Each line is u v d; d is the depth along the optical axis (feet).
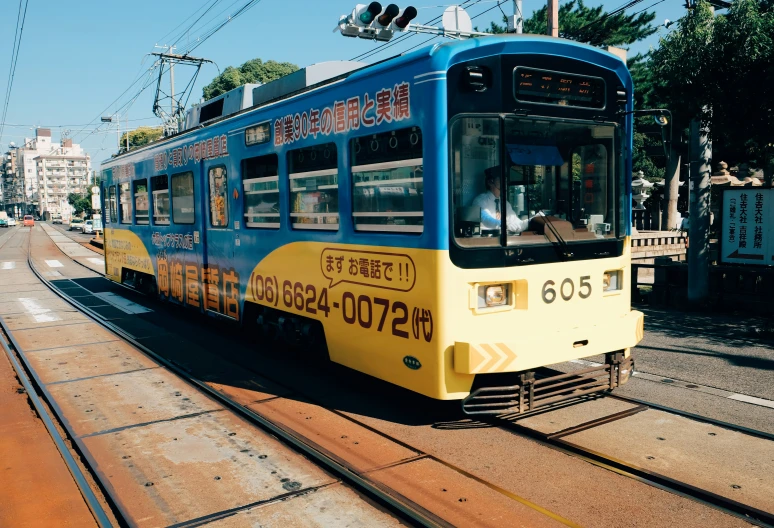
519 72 16.02
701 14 29.78
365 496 12.84
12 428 17.38
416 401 19.21
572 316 17.13
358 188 17.98
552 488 13.08
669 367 22.30
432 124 15.06
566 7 78.02
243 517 12.10
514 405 15.83
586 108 17.28
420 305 15.70
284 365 24.11
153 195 35.83
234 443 15.89
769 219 31.65
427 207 15.30
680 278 35.27
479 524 11.61
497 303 15.90
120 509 12.51
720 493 12.65
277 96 23.81
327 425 17.10
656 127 17.62
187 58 64.49
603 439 15.55
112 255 46.06
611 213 18.08
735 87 28.73
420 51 15.48
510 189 15.97
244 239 24.91
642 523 11.61
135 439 16.31
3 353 26.94
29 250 100.07
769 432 15.92
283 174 21.66
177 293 33.04
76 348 27.43
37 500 12.99
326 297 19.60
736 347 25.16
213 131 27.02
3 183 564.30
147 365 24.12
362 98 17.44
